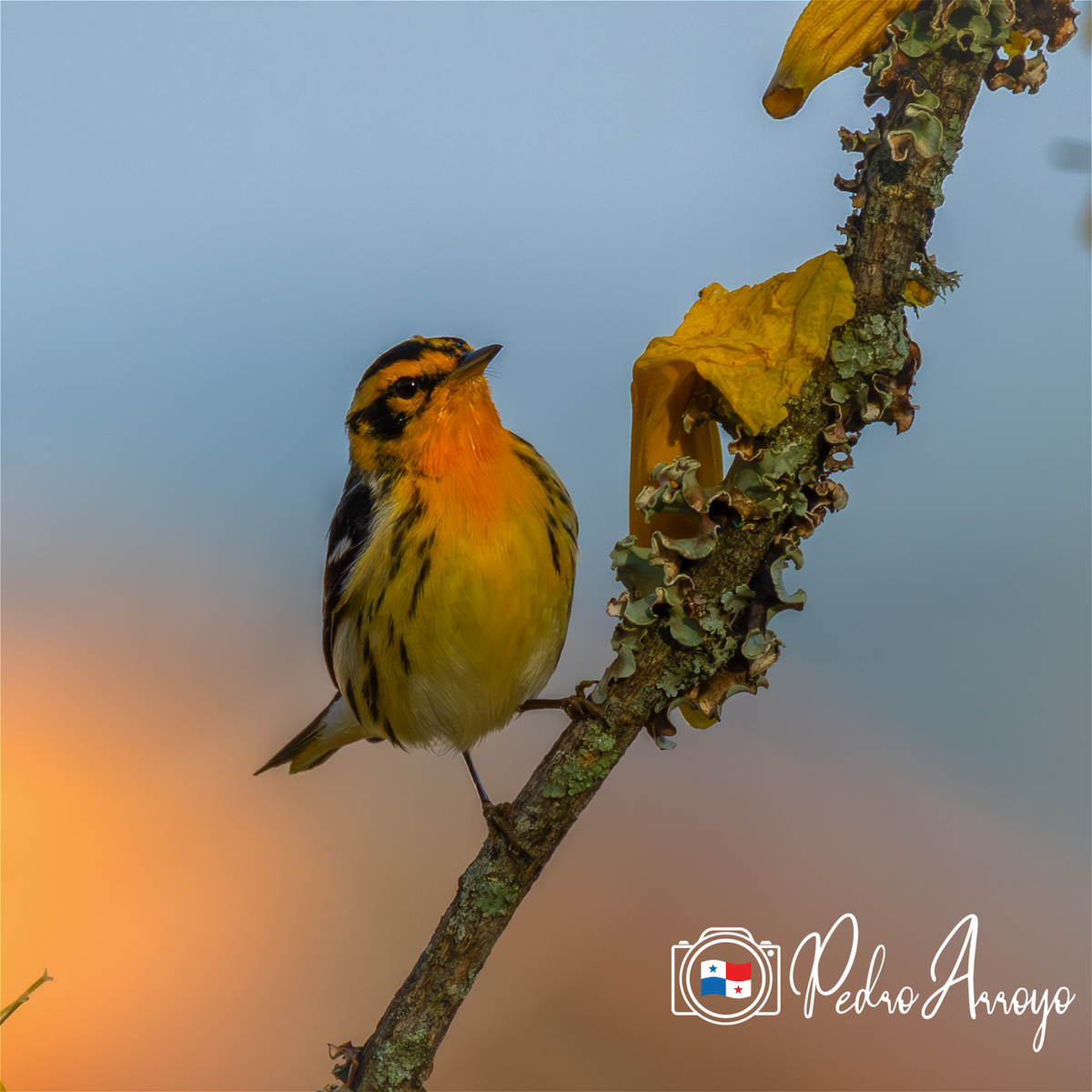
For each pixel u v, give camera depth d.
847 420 4.86
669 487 4.87
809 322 4.86
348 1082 4.88
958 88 4.86
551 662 4.96
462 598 4.95
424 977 4.88
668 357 4.86
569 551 4.96
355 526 4.96
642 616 4.87
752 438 4.86
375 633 4.96
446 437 4.95
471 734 4.97
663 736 4.88
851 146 4.87
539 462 4.97
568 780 4.88
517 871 4.88
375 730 4.98
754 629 4.87
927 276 4.86
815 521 4.86
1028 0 4.86
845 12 4.86
